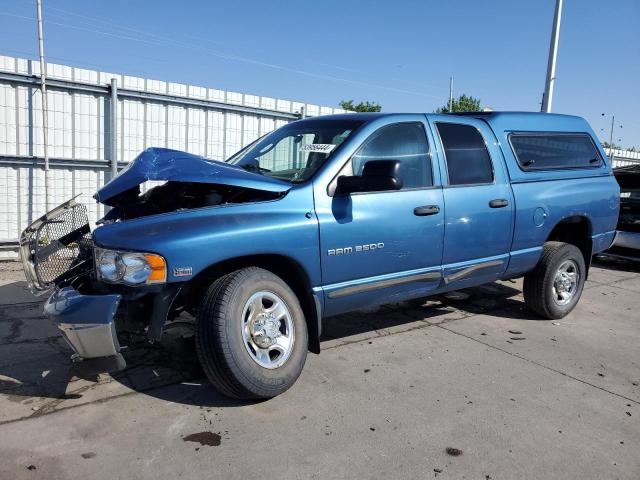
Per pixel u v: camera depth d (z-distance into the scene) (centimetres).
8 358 424
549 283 550
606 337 523
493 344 490
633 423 353
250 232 349
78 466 286
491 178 493
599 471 298
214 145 925
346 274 397
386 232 412
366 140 417
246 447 308
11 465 285
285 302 368
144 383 385
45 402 354
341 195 392
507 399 379
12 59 733
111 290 336
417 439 322
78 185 809
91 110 805
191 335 411
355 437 322
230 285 341
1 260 763
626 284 768
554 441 327
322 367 423
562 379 418
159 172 355
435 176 450
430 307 602
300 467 291
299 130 471
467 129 489
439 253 450
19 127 754
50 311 325
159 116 864
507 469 296
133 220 345
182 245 328
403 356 452
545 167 548
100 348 320
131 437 315
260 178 377
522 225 512
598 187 591
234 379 336
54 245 362
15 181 761
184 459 295
